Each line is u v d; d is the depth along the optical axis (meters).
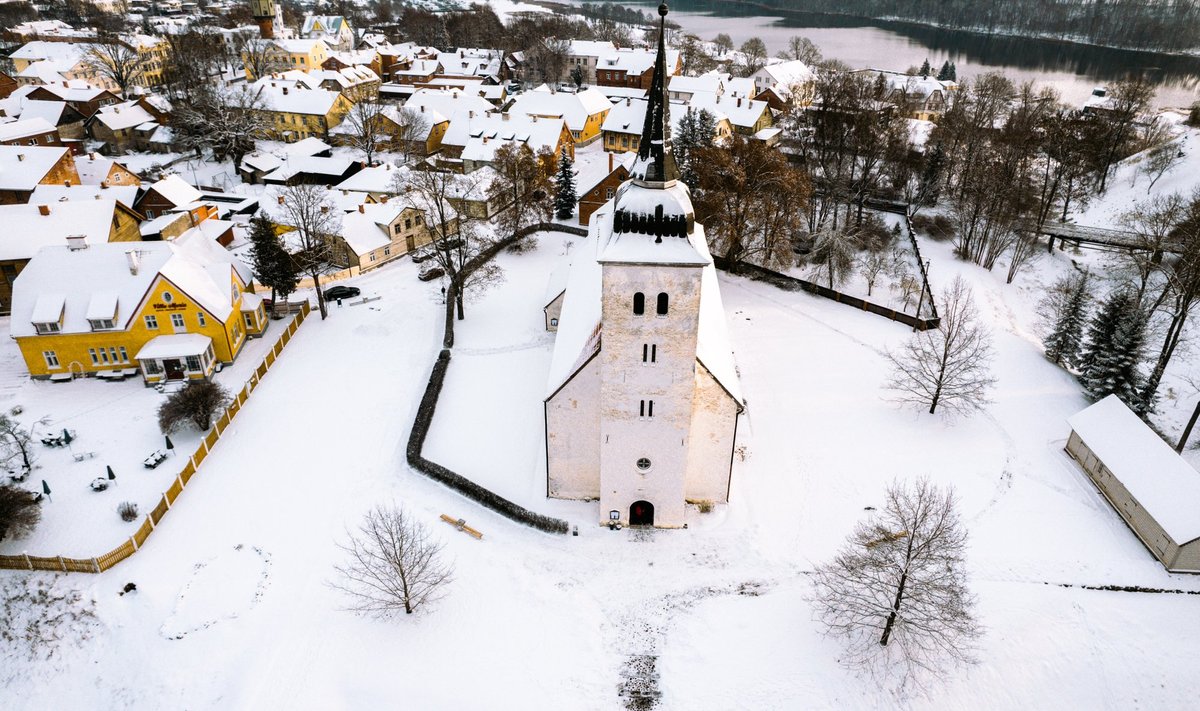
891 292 79.12
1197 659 37.50
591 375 43.28
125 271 61.38
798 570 42.81
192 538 45.12
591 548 44.50
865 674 36.41
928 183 103.38
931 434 54.88
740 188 77.62
